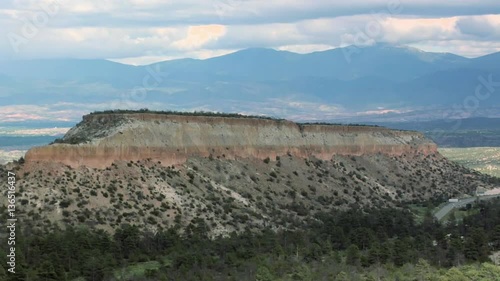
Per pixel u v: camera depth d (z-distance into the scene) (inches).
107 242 7253.9
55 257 6609.3
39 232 7219.5
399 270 7244.1
